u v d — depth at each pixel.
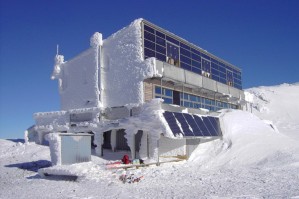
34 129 27.72
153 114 18.53
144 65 20.67
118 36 22.62
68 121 24.92
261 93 52.56
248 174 14.39
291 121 40.97
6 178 17.92
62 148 17.03
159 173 15.51
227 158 18.30
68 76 26.83
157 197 10.84
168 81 22.72
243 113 24.81
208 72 28.22
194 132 19.25
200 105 27.16
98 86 23.41
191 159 19.53
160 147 20.81
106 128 21.73
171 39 23.61
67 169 15.03
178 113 19.81
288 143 18.98
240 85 35.50
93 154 21.95
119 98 22.16
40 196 11.98
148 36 21.53
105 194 11.69
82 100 24.98
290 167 15.10
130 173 15.11
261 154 17.73
